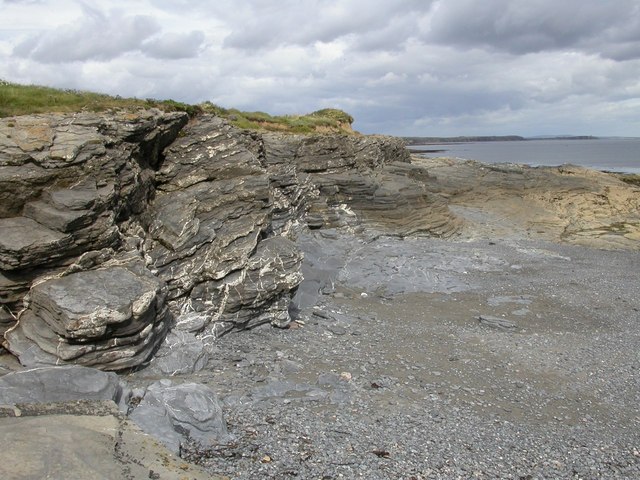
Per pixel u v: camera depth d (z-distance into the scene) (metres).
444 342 19.70
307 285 24.95
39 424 8.80
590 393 16.02
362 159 42.94
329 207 34.88
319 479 10.16
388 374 16.33
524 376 17.02
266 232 22.27
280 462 10.59
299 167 36.78
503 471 11.28
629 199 47.69
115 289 14.47
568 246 37.59
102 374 11.52
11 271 14.14
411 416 13.45
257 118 45.12
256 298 19.28
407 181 39.97
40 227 14.77
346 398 14.14
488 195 47.94
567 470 11.65
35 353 13.47
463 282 27.78
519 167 57.44
